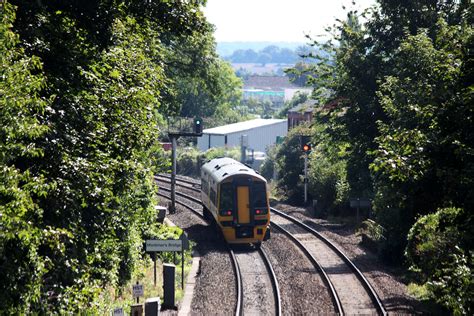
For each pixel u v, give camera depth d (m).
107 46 56.78
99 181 47.56
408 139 47.84
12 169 35.75
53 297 44.12
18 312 38.28
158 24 60.44
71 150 46.91
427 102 52.12
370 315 65.19
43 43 49.09
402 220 84.62
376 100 109.12
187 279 81.44
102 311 55.62
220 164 119.12
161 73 77.56
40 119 45.00
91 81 52.16
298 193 157.12
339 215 133.00
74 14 55.44
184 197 158.00
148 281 75.94
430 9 107.88
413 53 82.94
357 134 112.12
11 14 37.84
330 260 92.69
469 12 65.00
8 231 34.47
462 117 44.69
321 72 123.62
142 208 79.25
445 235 64.25
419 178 46.66
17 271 37.62
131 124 56.19
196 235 112.81
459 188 43.44
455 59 49.56
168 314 65.31
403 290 74.25
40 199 44.06
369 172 117.69
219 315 66.00
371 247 98.38
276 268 88.44
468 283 42.78
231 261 92.62
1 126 35.66
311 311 67.62
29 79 38.22
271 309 69.12
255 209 105.88
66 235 43.72
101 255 55.25
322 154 155.38
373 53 113.38
